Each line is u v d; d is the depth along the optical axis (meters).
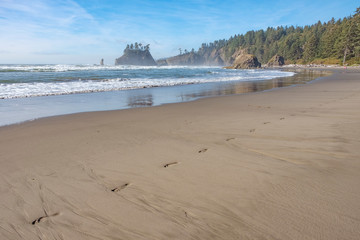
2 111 7.83
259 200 2.46
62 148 4.17
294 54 108.19
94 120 6.51
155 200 2.53
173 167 3.33
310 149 3.87
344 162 3.32
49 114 7.38
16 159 3.67
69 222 2.21
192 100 10.40
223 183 2.85
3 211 2.37
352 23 68.50
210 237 1.98
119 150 4.04
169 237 1.99
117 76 25.72
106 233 2.06
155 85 17.05
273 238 1.92
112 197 2.60
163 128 5.55
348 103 8.20
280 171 3.12
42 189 2.77
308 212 2.23
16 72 29.88
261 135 4.76
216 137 4.71
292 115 6.68
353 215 2.16
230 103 9.42
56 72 30.97
